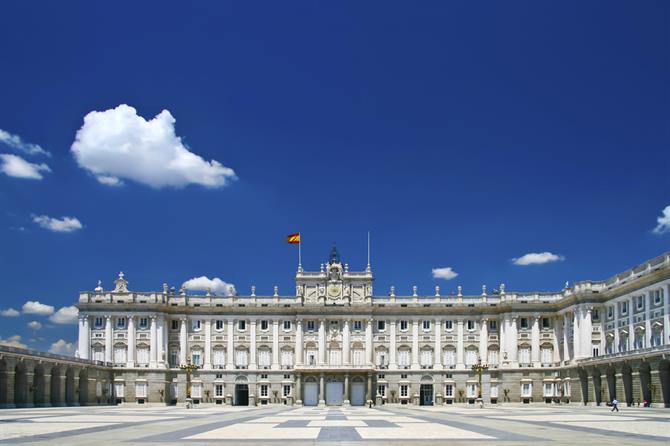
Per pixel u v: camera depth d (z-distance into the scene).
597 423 58.31
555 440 40.41
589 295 140.88
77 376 136.75
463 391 160.12
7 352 105.88
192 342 162.50
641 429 49.91
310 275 165.25
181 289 164.88
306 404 157.88
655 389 106.81
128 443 38.94
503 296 159.25
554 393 153.88
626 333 130.12
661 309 116.06
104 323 158.50
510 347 156.88
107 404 153.25
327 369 156.25
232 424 59.00
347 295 163.88
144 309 158.25
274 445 37.44
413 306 163.12
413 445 37.41
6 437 43.50
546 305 156.62
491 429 50.44
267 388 161.00
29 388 114.06
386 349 162.75
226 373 161.12
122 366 156.12
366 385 158.50
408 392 160.50
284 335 163.00
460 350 161.25
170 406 149.25
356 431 48.53
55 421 63.69
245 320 163.50
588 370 135.25
